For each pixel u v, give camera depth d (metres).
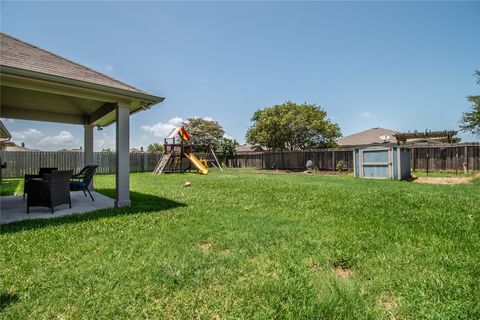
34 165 13.02
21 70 3.51
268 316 1.55
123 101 4.81
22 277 2.00
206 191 6.88
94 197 6.20
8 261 2.29
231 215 4.04
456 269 2.09
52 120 6.86
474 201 5.05
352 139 22.56
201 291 1.82
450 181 8.78
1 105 6.16
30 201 4.33
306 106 18.09
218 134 29.25
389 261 2.27
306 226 3.38
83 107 6.52
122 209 4.52
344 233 3.06
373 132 22.84
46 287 1.87
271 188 7.38
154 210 4.44
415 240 2.79
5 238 2.91
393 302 1.69
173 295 1.77
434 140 16.89
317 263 2.27
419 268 2.13
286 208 4.57
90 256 2.41
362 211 4.27
